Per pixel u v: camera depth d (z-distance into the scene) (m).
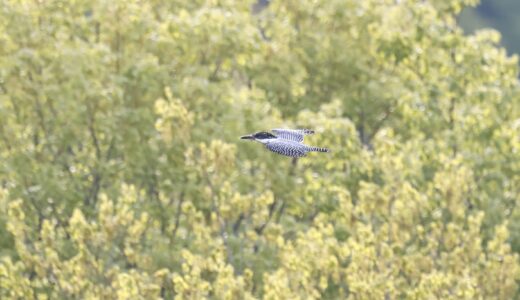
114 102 34.34
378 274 26.41
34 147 34.75
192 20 36.16
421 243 30.84
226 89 35.84
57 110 35.38
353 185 33.44
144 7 38.62
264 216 28.91
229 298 25.31
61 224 32.69
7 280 26.48
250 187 34.34
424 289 25.69
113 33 36.59
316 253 26.69
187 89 34.25
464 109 37.91
